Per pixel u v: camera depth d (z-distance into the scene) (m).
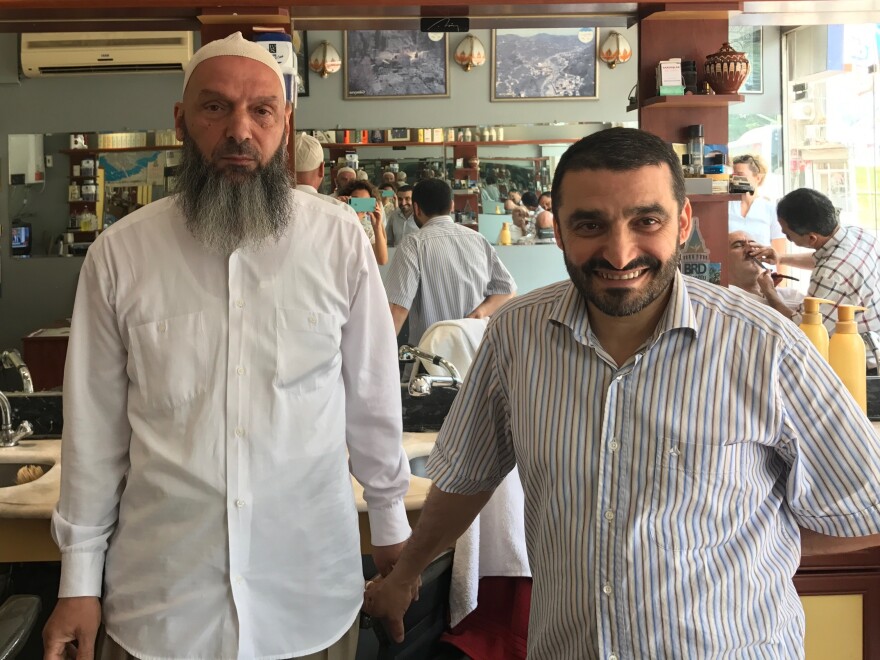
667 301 1.05
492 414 1.24
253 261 1.30
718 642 1.00
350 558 1.36
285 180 1.34
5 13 2.24
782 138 2.47
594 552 1.04
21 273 2.25
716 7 2.42
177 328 1.28
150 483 1.26
